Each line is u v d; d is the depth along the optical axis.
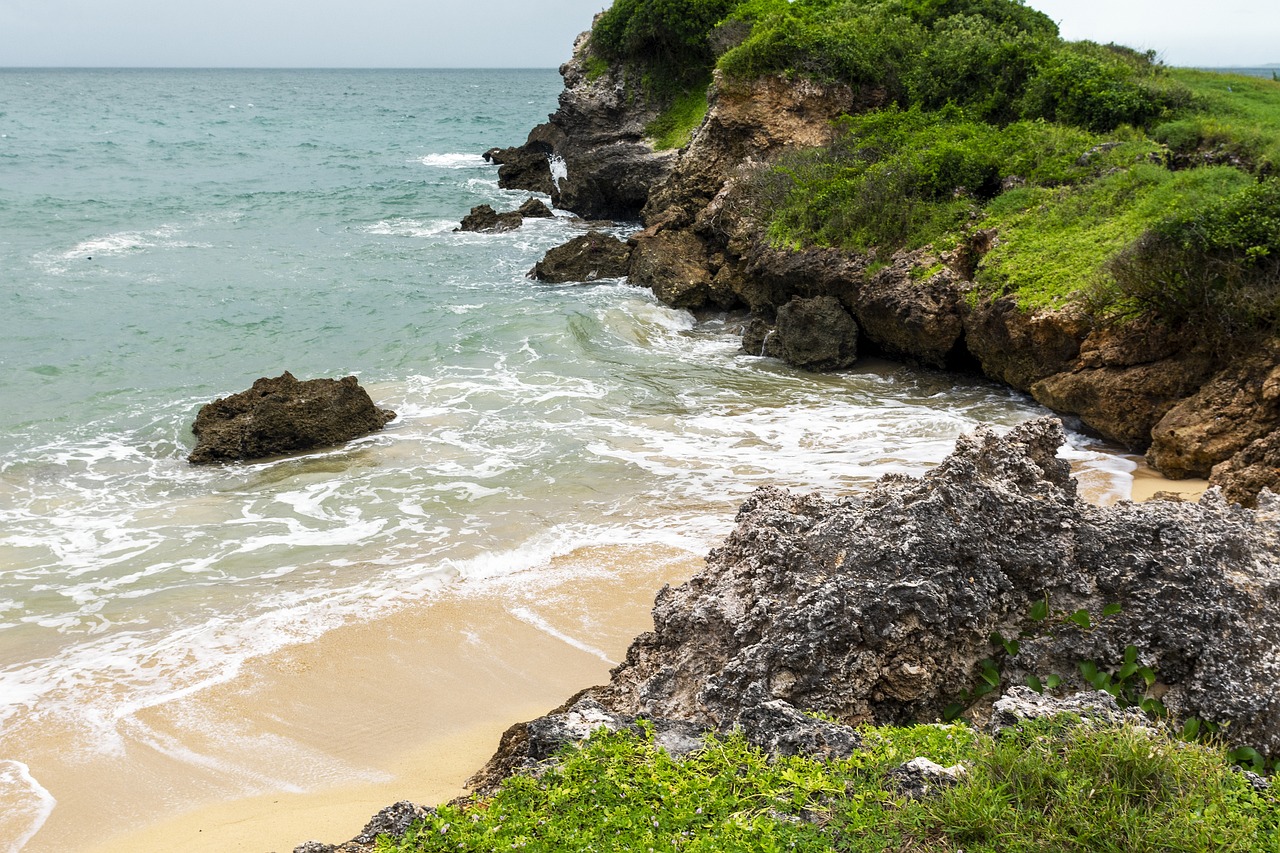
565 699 10.20
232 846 7.93
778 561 7.36
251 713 10.01
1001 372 20.17
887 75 32.41
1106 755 4.98
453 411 19.25
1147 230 16.89
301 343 23.73
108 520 14.57
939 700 6.68
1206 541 6.98
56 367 21.64
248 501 15.22
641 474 16.00
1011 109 29.41
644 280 28.88
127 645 11.24
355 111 119.00
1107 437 17.38
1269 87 33.28
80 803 8.72
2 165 56.84
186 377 21.30
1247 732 6.17
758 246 25.38
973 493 7.07
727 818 5.14
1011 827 4.75
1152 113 27.06
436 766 9.16
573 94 45.66
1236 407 14.82
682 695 7.19
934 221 22.52
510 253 35.28
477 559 13.09
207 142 74.69
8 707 10.09
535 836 5.25
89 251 34.22
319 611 11.89
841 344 22.19
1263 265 15.55
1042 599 6.88
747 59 32.03
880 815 4.98
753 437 17.73
